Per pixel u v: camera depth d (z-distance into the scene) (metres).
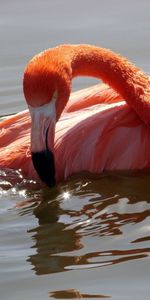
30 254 9.48
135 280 8.73
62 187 11.14
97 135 11.41
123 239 9.68
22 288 8.74
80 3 18.11
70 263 9.21
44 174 10.84
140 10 17.52
